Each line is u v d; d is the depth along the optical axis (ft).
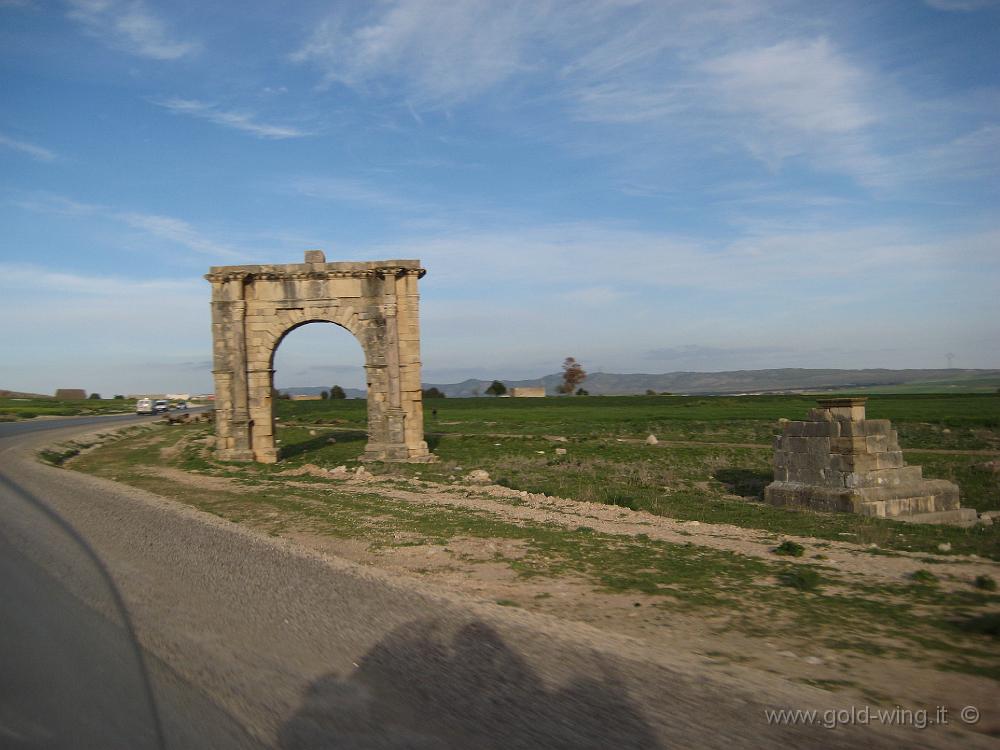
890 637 31.32
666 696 24.03
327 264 123.13
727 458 120.57
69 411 367.25
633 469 105.40
